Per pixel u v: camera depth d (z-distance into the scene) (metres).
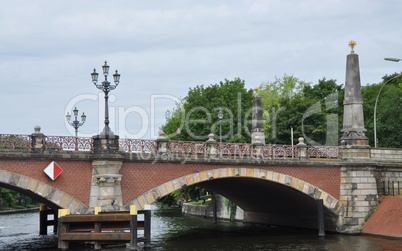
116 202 34.91
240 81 68.75
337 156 46.66
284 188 45.62
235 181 46.28
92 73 34.75
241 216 61.88
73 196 34.16
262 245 39.41
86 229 32.62
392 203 44.72
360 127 47.25
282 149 43.94
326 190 45.53
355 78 47.56
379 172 47.59
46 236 46.91
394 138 67.44
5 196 99.19
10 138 32.41
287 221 54.31
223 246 38.91
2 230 53.56
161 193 37.50
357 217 45.94
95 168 34.69
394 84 80.56
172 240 42.62
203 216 70.44
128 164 36.47
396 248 36.78
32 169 32.97
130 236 31.86
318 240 41.81
